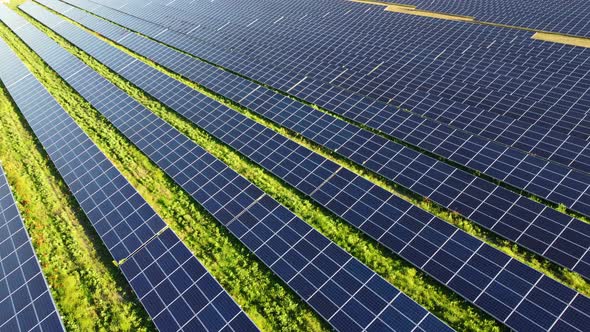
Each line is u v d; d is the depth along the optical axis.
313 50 39.12
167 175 26.05
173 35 48.50
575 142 23.27
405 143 25.67
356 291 17.97
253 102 31.73
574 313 15.88
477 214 20.44
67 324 18.86
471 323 16.75
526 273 17.42
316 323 17.61
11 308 19.45
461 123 26.34
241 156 26.77
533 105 27.28
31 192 26.28
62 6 67.56
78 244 22.39
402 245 19.59
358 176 23.27
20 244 22.50
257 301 18.81
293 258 19.77
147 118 31.34
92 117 32.97
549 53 32.91
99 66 41.88
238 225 21.89
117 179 25.70
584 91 27.50
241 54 40.06
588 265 17.52
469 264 18.27
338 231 21.09
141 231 22.19
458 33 38.50
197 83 36.06
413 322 16.58
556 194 20.75
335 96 30.78
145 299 19.06
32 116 34.19
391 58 35.50
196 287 19.12
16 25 59.53
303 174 24.20
